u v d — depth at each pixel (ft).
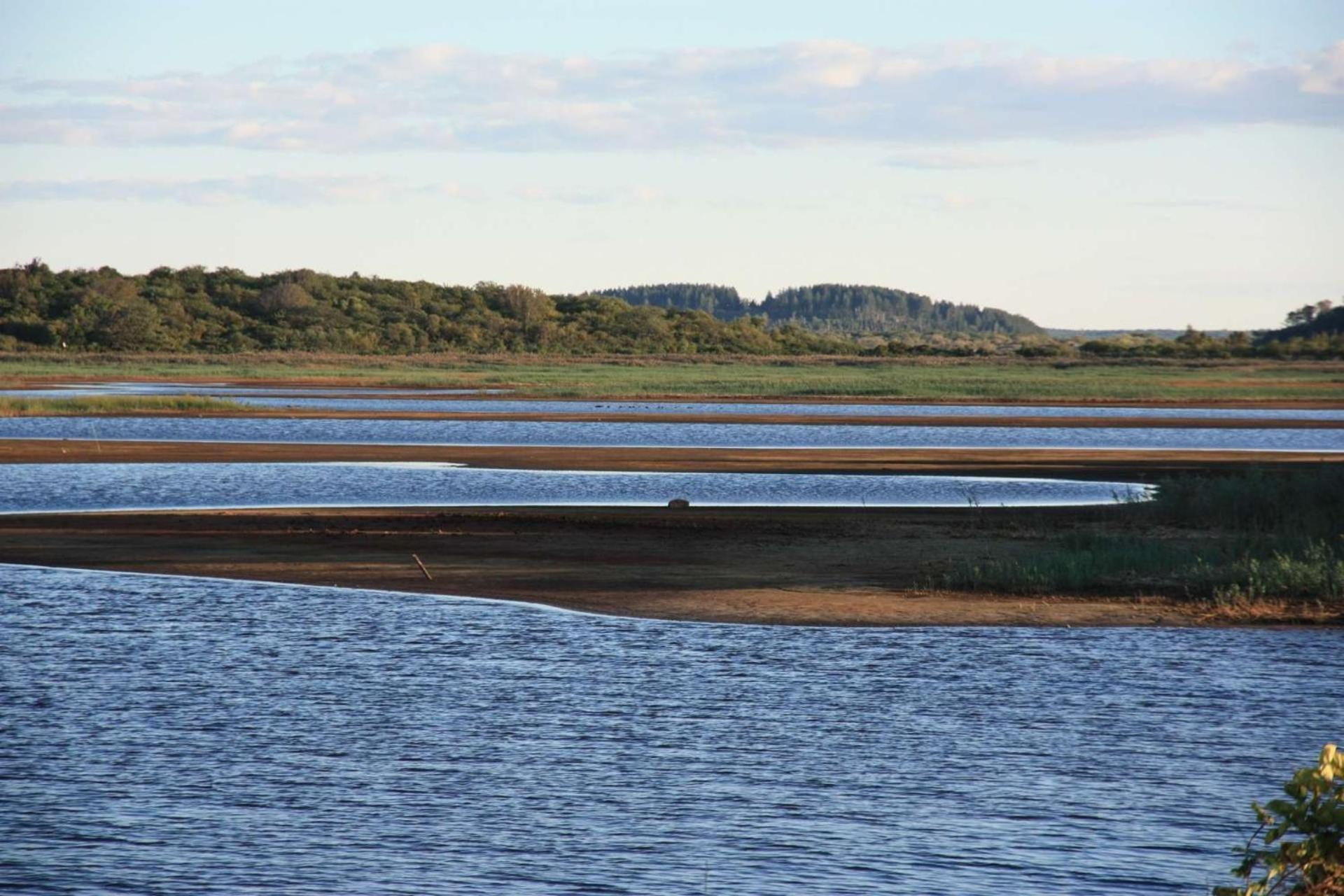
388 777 129.49
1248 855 103.45
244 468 463.01
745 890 104.58
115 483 413.39
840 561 265.13
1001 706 155.43
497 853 111.65
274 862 109.50
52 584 232.12
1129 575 245.04
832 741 141.59
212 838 114.32
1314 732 144.87
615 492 403.34
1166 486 378.94
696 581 239.91
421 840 114.32
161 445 549.95
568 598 222.48
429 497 387.14
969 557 269.85
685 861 110.11
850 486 423.64
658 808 121.80
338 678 166.30
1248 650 186.19
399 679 165.99
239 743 139.44
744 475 455.63
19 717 147.54
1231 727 146.20
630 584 236.84
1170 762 134.62
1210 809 121.49
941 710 153.28
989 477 456.04
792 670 172.76
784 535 304.50
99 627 194.70
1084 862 109.91
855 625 202.39
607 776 130.21
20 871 107.55
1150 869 108.68
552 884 105.50
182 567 251.39
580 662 176.65
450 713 151.12
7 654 176.86
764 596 224.74
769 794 125.39
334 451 535.19
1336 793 89.76
